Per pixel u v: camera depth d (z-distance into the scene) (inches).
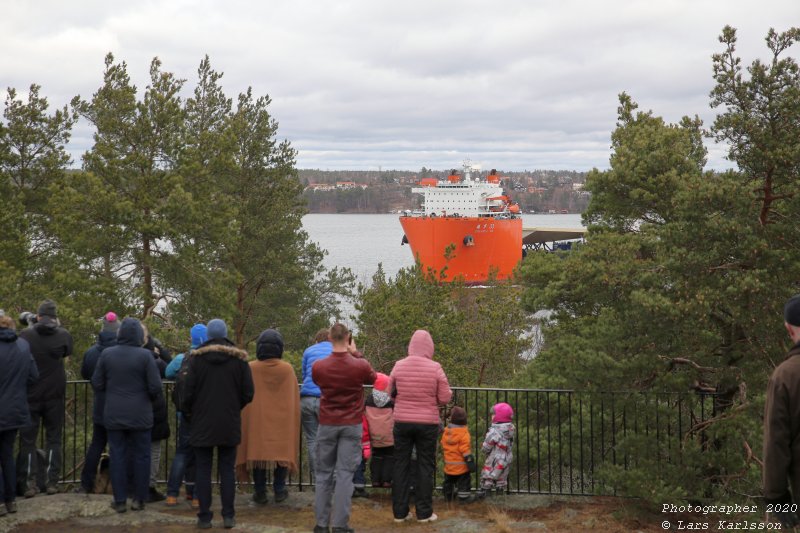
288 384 296.8
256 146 1194.0
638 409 391.5
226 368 265.4
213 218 984.3
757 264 392.2
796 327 175.6
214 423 263.3
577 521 301.9
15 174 965.8
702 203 406.3
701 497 340.8
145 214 927.7
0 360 259.1
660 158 575.5
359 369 266.8
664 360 411.2
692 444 364.8
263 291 1261.1
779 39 405.4
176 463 300.5
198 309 999.6
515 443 502.6
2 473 265.4
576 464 464.1
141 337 279.9
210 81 1226.6
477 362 1187.3
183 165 964.6
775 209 434.6
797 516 175.6
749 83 404.8
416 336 295.9
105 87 984.3
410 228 3604.8
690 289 396.5
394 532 277.4
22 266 866.1
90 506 279.6
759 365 392.8
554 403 561.0
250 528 267.4
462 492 322.3
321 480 266.1
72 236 880.9
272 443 293.4
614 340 436.1
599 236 561.6
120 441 276.1
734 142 421.1
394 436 291.1
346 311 2652.6
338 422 264.7
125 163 927.7
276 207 1215.6
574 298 524.7
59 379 304.7
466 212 3764.8
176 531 262.7
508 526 285.3
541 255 696.4
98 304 863.7
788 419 173.0
